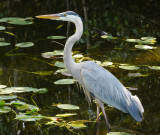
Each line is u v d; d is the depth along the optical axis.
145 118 9.70
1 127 9.09
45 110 10.15
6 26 18.19
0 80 11.97
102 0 21.59
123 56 14.55
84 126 9.07
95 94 9.39
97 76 9.40
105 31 17.78
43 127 9.16
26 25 18.36
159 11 21.14
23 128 9.07
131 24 19.06
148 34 17.44
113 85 9.34
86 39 16.72
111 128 9.19
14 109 10.20
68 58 9.85
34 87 11.55
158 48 15.48
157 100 10.76
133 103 9.06
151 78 12.47
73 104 10.64
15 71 12.83
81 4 21.12
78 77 9.88
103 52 15.00
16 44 14.68
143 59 14.20
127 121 9.66
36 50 15.05
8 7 21.16
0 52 14.72
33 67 13.27
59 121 9.51
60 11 20.34
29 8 21.08
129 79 12.37
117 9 21.17
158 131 8.95
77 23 9.70
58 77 12.49
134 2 21.92
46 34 17.05
